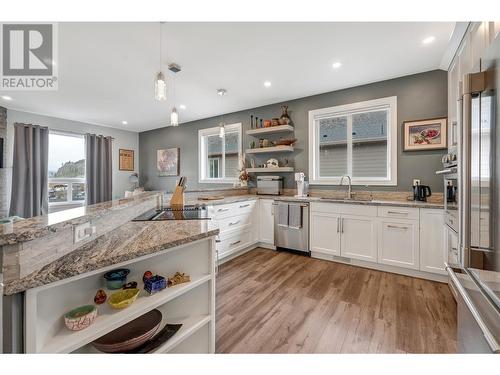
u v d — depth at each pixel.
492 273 0.92
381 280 2.59
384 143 3.44
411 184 3.12
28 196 4.55
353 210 3.00
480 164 1.03
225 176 5.19
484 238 0.99
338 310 1.99
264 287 2.43
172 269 1.36
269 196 3.91
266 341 1.61
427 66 2.87
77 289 1.02
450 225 2.10
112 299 1.06
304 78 3.22
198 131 5.45
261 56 2.63
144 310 1.05
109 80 3.23
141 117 5.18
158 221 1.70
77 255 0.96
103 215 1.30
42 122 4.88
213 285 1.40
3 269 0.71
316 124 3.97
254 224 3.78
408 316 1.89
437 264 2.50
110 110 4.63
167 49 2.48
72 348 0.83
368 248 2.90
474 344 0.90
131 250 1.02
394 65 2.86
